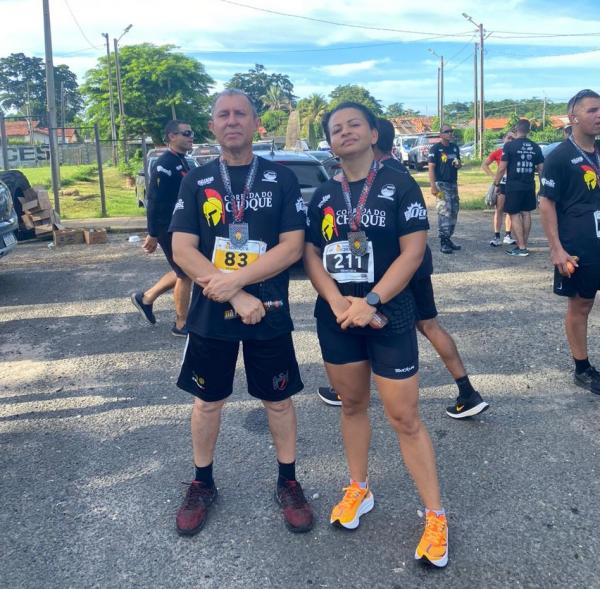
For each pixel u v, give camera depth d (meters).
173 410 4.12
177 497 3.14
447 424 3.82
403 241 2.58
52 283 7.75
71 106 105.75
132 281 7.76
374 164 2.66
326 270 2.69
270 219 2.71
